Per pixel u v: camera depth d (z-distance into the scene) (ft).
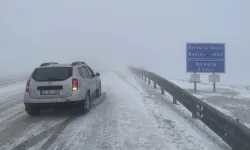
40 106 28.58
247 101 43.11
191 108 30.17
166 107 34.63
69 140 21.89
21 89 51.88
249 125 28.84
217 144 22.47
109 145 20.56
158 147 19.99
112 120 27.35
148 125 25.46
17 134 23.52
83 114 30.27
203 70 56.65
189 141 21.52
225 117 21.31
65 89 28.60
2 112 31.91
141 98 39.40
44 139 22.20
